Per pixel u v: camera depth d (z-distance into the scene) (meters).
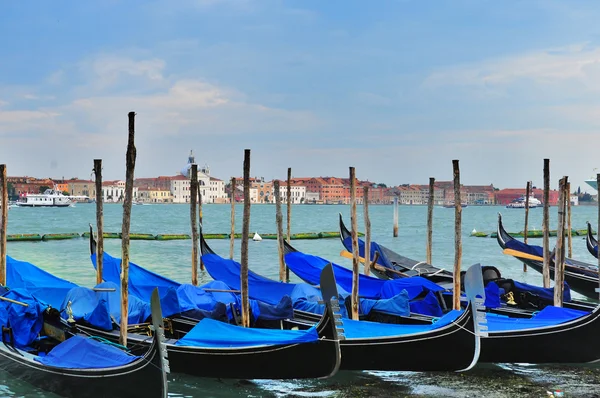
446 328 12.80
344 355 13.29
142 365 10.74
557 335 13.51
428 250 27.22
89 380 11.41
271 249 44.19
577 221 102.00
